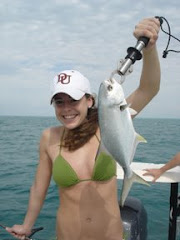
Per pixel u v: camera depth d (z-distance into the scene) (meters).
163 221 2.16
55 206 2.50
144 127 20.39
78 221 1.00
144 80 1.03
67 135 1.03
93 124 1.02
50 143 1.07
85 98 0.98
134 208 1.34
